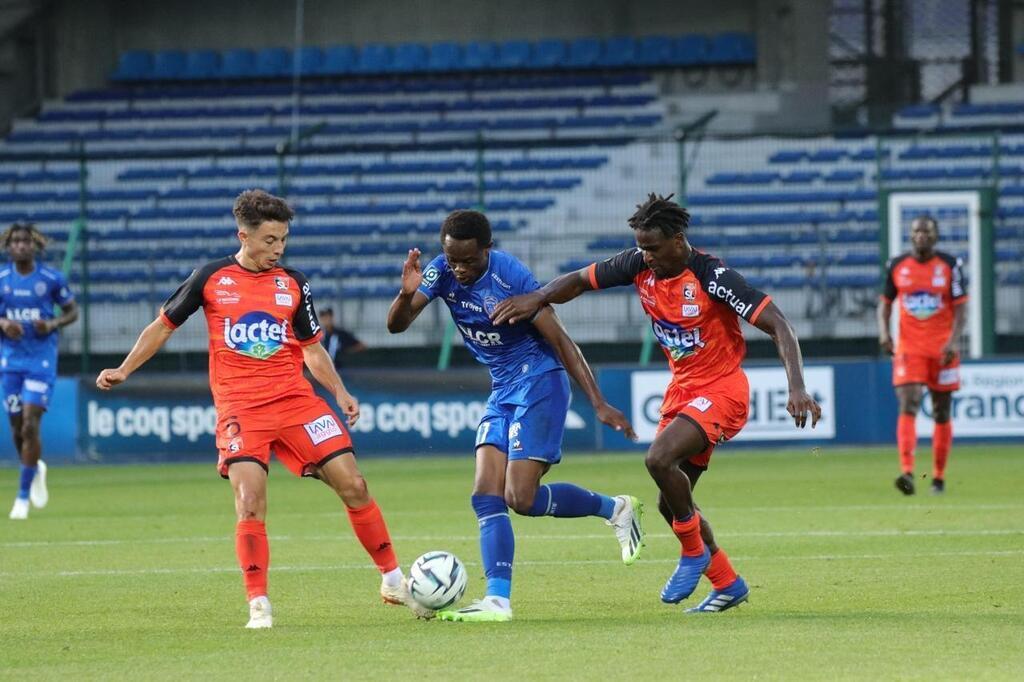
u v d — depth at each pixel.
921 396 50.69
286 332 25.38
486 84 128.38
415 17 134.62
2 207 109.38
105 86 134.38
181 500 54.84
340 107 125.50
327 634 23.45
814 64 121.50
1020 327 90.19
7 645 22.81
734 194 106.81
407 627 24.16
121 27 136.50
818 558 33.41
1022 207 96.94
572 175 109.69
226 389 25.19
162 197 109.44
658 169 110.50
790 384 24.05
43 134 123.12
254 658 21.12
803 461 68.75
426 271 26.19
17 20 131.12
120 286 92.56
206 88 131.62
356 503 25.55
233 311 25.09
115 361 86.81
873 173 107.12
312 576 31.83
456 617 24.83
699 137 79.56
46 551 37.66
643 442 76.19
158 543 39.59
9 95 129.50
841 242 87.81
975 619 23.92
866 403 76.00
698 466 26.88
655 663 20.05
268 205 25.03
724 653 20.78
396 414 76.12
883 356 84.19
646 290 25.97
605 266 25.88
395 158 112.06
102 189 111.94
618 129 119.19
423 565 25.03
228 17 136.38
